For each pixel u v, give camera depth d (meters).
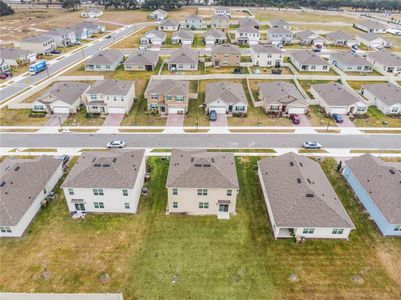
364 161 46.28
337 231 37.44
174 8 187.88
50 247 36.25
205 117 66.00
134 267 34.03
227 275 33.31
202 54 105.62
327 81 85.06
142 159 45.62
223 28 141.50
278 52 94.88
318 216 37.12
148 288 31.88
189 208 41.38
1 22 146.12
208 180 39.84
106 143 56.53
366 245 37.09
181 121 64.44
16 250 35.75
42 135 58.81
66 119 64.69
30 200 39.56
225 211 41.78
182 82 72.25
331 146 56.50
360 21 169.25
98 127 61.81
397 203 38.53
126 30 140.00
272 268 34.16
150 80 79.19
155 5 183.12
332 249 36.53
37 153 53.44
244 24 135.50
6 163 45.00
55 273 33.22
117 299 28.73
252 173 49.28
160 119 65.06
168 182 39.81
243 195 44.78
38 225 39.16
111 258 35.03
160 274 33.31
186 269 33.91
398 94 69.25
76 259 34.84
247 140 58.03
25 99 72.56
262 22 157.50
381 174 42.94
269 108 67.31
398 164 46.25
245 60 101.88
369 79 84.81
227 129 61.59
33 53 100.31
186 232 38.62
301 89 77.38
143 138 58.25
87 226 39.22
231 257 35.38
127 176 40.69
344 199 44.22
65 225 39.31
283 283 32.56
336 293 31.66
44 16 162.25
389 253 36.12
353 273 33.75
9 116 65.25
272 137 59.09
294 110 67.00
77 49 112.50
